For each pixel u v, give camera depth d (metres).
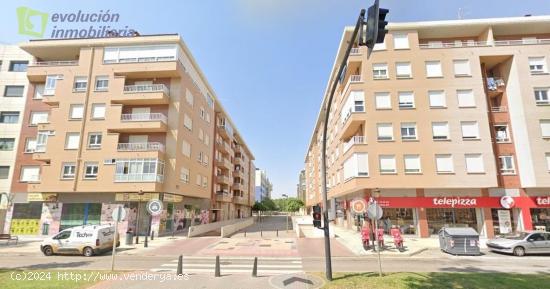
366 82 25.05
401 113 24.20
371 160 23.52
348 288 8.32
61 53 29.62
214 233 29.36
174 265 12.96
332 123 36.25
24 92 30.39
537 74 23.66
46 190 25.41
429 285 8.49
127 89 27.72
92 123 26.50
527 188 23.02
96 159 25.64
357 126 25.92
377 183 23.12
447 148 23.34
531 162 22.30
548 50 24.08
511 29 25.80
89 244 15.88
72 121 26.64
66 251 15.94
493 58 24.95
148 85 27.17
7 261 14.21
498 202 22.81
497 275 9.92
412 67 24.98
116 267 12.50
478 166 22.95
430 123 23.84
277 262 13.79
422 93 24.42
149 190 24.53
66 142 26.27
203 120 36.25
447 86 24.39
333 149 35.38
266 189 142.62
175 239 23.38
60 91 27.33
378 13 6.34
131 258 15.15
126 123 26.27
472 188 23.14
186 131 29.83
